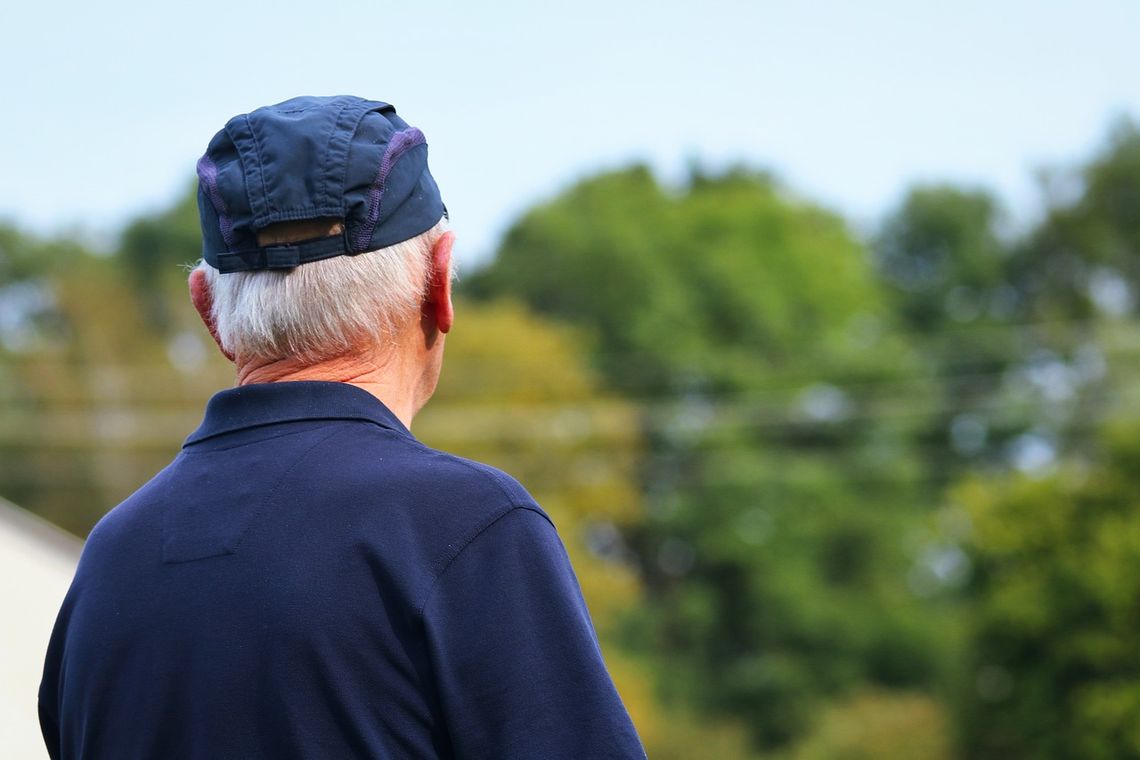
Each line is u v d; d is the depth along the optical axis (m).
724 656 57.19
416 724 2.25
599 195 68.31
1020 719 38.47
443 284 2.62
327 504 2.37
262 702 2.25
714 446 59.72
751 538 57.84
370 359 2.58
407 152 2.55
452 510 2.36
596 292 63.81
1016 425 65.00
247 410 2.53
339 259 2.49
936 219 72.12
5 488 53.06
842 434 62.09
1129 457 38.56
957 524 41.94
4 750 6.73
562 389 58.69
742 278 63.22
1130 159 72.62
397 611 2.28
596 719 2.26
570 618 2.33
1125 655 36.53
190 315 58.59
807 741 52.25
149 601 2.39
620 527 59.69
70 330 56.94
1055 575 37.88
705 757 52.31
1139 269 72.31
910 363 64.25
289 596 2.29
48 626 8.84
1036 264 73.19
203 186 2.54
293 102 2.63
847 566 58.88
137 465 54.00
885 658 56.56
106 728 2.39
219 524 2.41
